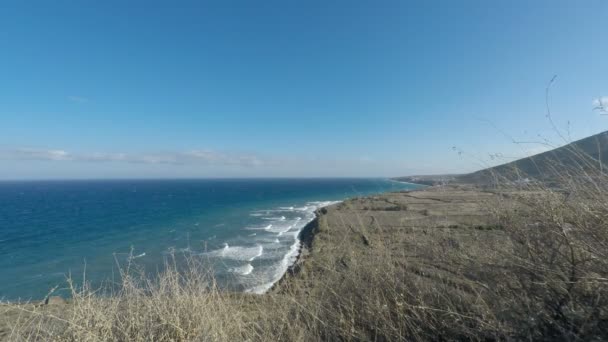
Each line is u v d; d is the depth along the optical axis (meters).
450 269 2.83
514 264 2.28
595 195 2.18
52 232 42.50
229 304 3.25
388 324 2.61
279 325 2.95
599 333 1.90
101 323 2.71
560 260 2.18
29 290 18.36
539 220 2.30
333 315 2.88
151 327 2.77
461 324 2.40
